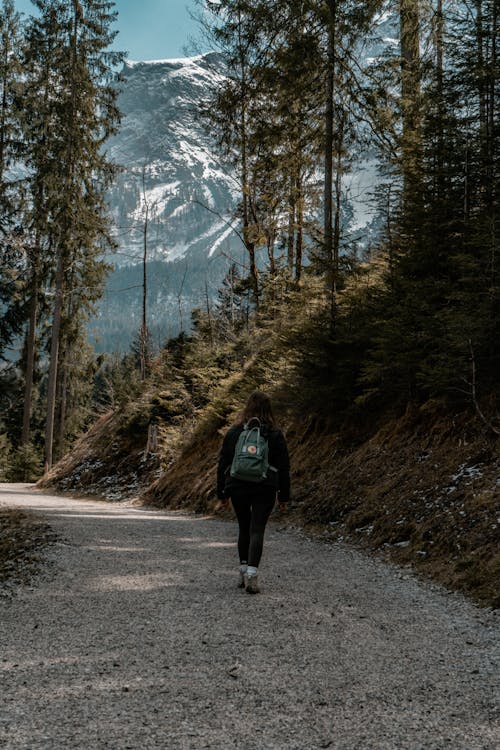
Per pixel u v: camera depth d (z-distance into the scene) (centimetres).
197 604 510
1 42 3148
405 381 1034
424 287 962
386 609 516
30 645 403
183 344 2569
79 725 282
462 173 964
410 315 959
